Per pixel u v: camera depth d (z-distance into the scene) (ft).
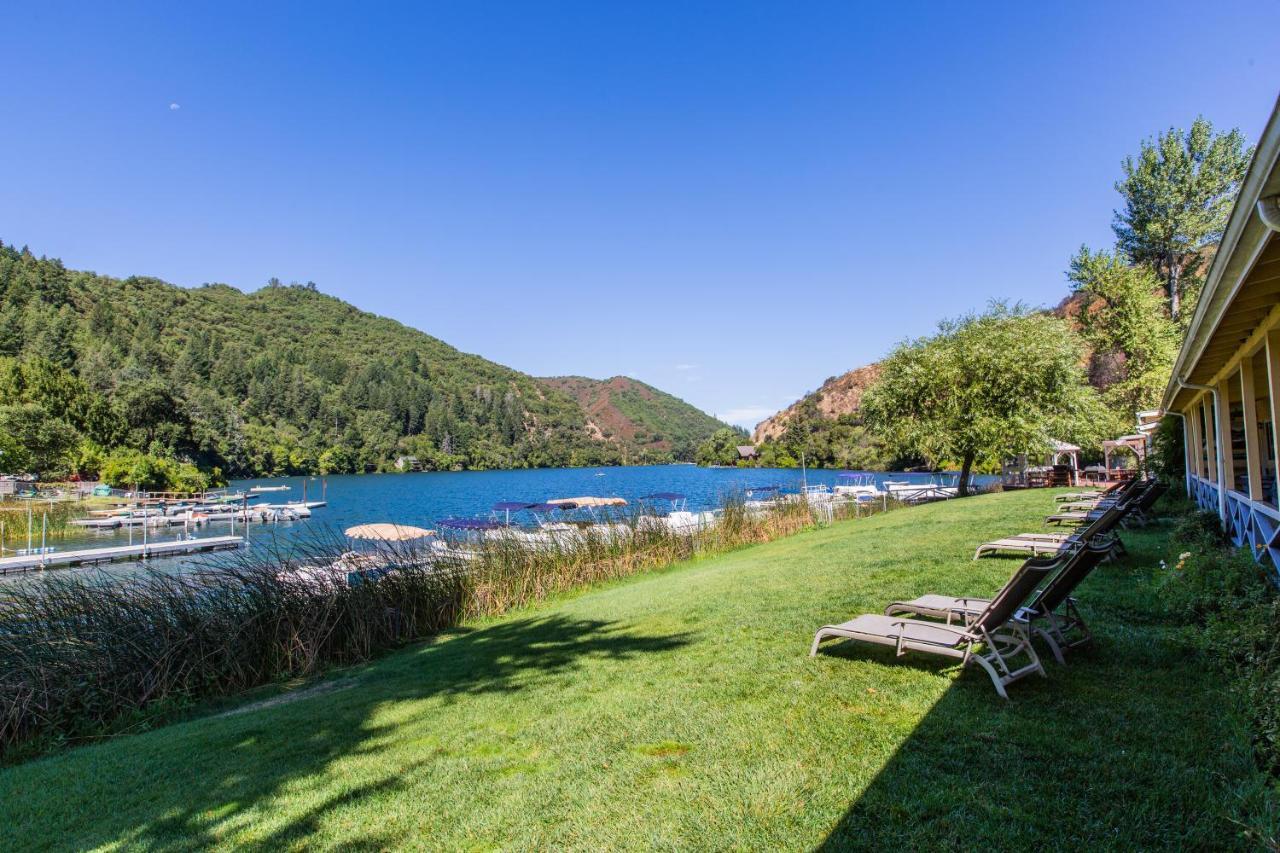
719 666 16.65
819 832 8.96
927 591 22.34
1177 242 119.14
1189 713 11.39
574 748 12.70
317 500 188.75
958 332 84.38
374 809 11.16
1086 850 8.05
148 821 11.86
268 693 24.29
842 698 13.50
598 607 29.53
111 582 27.30
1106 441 105.09
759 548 50.26
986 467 104.78
